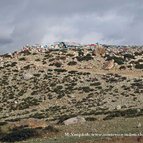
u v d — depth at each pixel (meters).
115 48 192.88
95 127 55.41
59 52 160.75
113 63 140.50
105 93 107.50
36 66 141.38
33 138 51.62
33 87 121.19
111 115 68.44
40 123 60.56
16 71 137.62
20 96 114.81
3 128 60.03
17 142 49.75
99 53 156.38
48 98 109.56
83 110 90.56
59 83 122.19
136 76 127.94
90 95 107.50
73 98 107.12
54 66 142.25
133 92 104.81
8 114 98.06
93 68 140.25
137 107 85.19
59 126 59.94
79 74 129.88
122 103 95.31
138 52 163.38
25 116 91.12
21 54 160.75
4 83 127.00
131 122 56.09
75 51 164.88
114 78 123.12
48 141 46.66
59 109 97.50
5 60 152.88
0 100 112.81
